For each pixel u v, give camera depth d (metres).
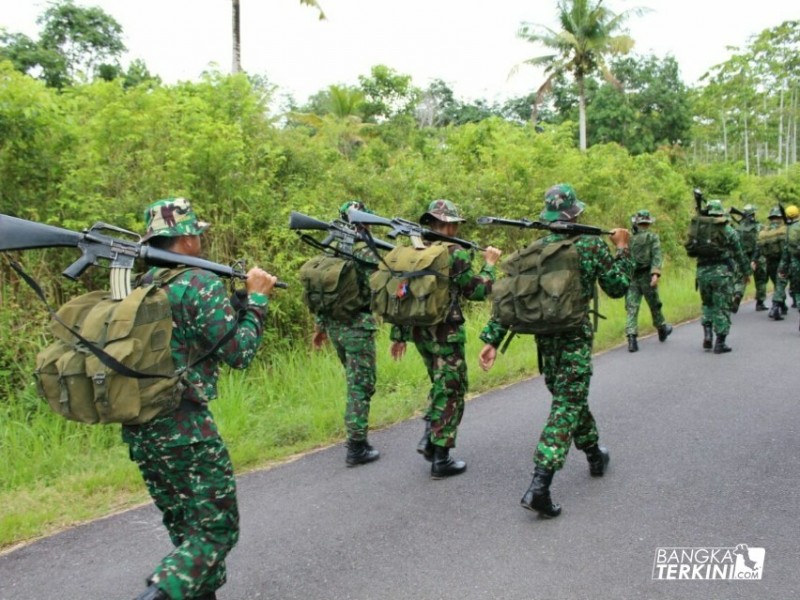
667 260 16.16
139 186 6.97
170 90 8.30
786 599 2.83
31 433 4.93
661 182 18.33
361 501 4.03
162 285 2.51
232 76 8.94
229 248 7.75
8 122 5.94
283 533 3.63
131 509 4.04
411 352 7.46
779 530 3.42
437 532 3.58
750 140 48.50
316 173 9.27
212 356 2.53
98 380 2.24
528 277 3.69
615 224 15.25
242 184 7.84
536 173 13.12
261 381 6.64
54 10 20.11
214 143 7.49
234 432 5.19
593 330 3.83
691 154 46.75
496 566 3.19
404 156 12.14
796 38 45.47
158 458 2.47
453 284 4.23
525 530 3.55
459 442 5.06
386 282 4.23
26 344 5.91
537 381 6.95
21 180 6.32
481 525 3.64
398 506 3.94
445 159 12.30
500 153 12.84
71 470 4.63
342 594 3.01
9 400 5.59
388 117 27.00
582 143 27.88
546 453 3.60
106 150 6.98
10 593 3.12
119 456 4.88
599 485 4.11
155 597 2.34
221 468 2.54
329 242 4.61
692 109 40.75
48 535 3.71
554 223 3.84
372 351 4.70
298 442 5.21
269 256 7.82
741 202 24.16
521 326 3.72
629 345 8.35
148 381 2.31
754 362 7.34
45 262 6.25
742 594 2.88
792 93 46.56
